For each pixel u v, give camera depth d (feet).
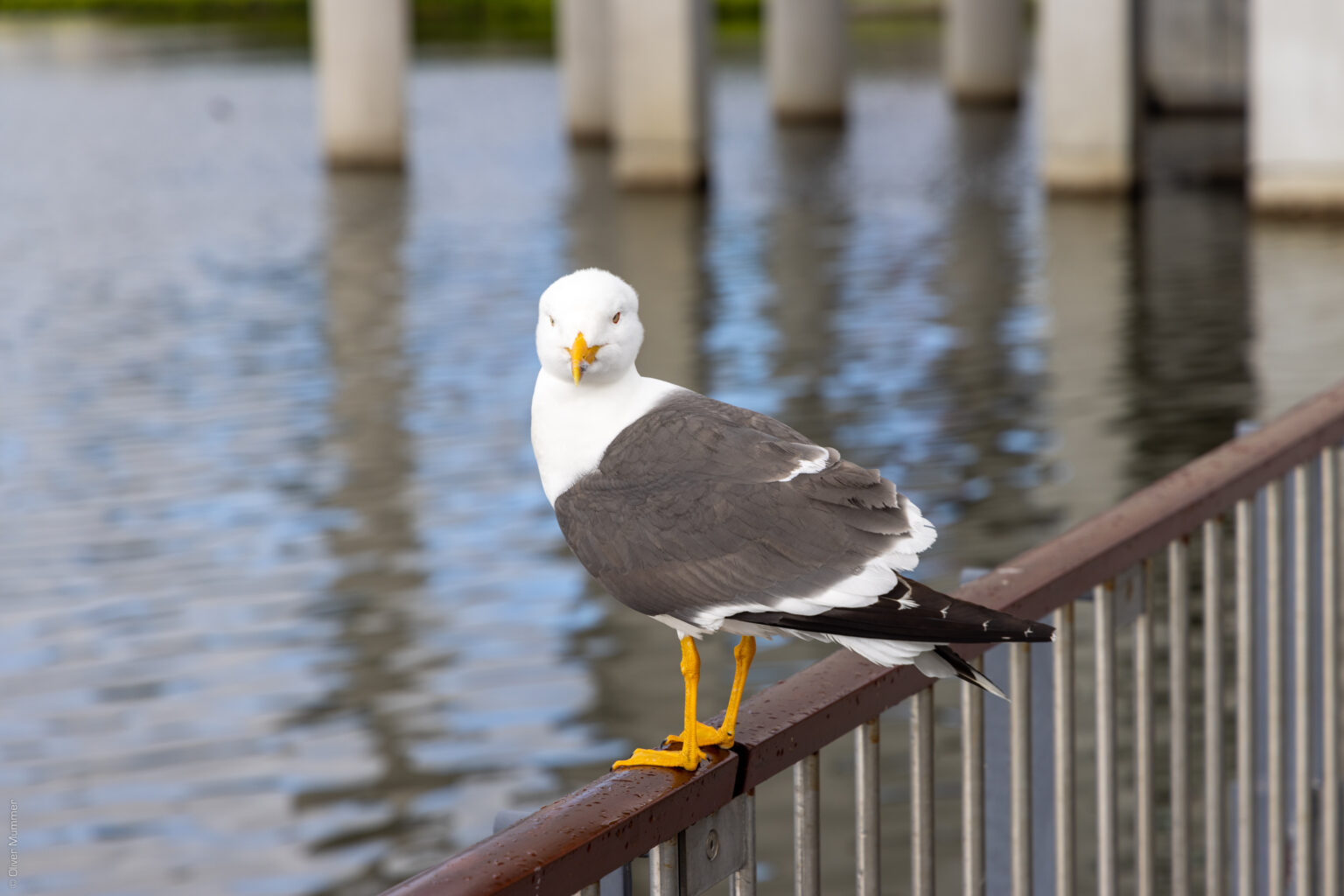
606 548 9.64
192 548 38.19
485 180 116.78
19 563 37.32
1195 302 66.08
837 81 154.92
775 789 25.50
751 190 110.32
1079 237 85.56
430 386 54.29
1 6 313.94
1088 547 11.34
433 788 25.95
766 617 8.95
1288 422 14.16
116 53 227.20
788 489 9.25
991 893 11.43
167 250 85.15
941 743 26.48
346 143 121.29
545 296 10.12
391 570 36.40
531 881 7.75
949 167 120.16
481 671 30.50
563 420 10.12
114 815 25.52
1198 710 27.07
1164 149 128.36
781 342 60.23
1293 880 14.65
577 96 141.38
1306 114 89.35
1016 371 54.54
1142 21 103.86
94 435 48.80
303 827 24.94
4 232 91.76
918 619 8.46
